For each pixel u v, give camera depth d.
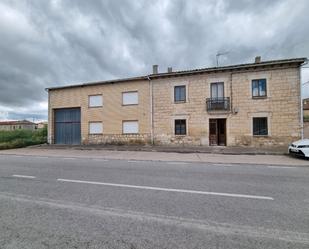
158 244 2.68
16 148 17.81
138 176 6.62
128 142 18.67
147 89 18.25
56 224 3.27
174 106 17.44
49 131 21.45
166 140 17.61
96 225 3.23
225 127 16.44
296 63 14.70
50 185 5.58
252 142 15.59
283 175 6.78
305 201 4.29
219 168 8.04
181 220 3.40
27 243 2.73
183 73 16.88
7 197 4.62
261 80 15.57
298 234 2.94
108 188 5.25
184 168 8.05
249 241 2.76
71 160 10.48
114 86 19.23
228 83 16.16
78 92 20.52
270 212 3.72
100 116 19.66
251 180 6.08
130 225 3.22
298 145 10.40
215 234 2.94
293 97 14.77
